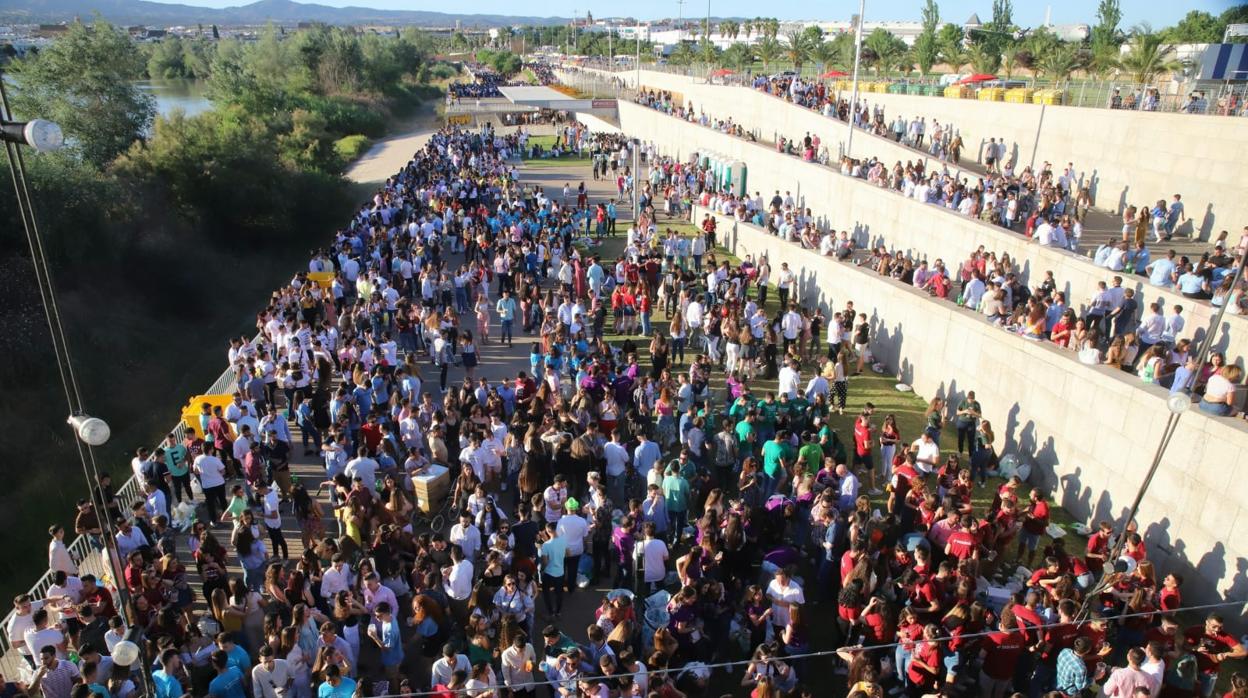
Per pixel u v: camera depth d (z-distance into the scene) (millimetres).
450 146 50250
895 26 132500
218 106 62875
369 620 10102
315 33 91062
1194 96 25328
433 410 15273
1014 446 16188
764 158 39188
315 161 49844
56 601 9773
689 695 9609
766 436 15484
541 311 23141
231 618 9688
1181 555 12297
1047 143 29375
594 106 59969
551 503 12102
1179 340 14453
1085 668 8820
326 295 22250
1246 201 21750
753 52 79062
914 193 26625
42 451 18469
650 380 16281
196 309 28781
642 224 32031
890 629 9844
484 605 9867
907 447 15211
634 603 11562
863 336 20203
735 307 20719
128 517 12906
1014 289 18656
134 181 32031
